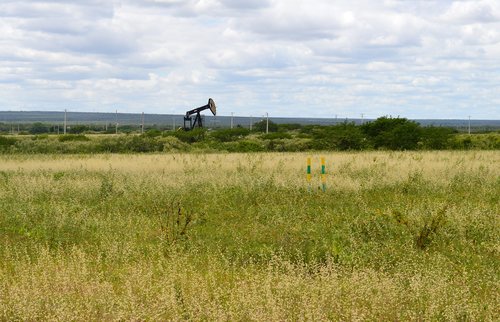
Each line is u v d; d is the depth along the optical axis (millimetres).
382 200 16656
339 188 18078
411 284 8172
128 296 7852
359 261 9742
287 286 8016
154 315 7516
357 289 7992
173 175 21000
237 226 13688
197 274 8992
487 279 8969
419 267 9477
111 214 15234
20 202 16109
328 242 11320
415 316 7445
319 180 19422
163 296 7750
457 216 12641
